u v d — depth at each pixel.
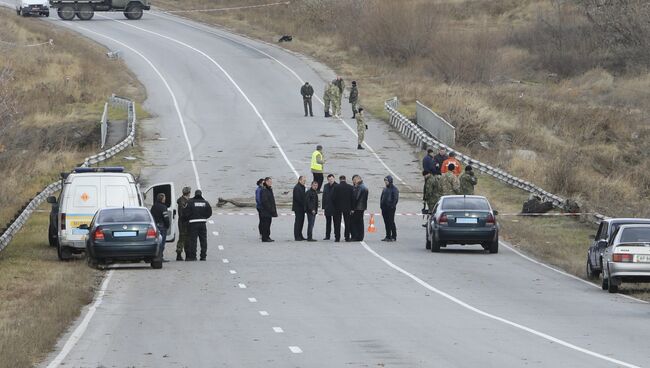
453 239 99.56
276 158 172.00
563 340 55.22
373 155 176.38
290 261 94.31
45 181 151.00
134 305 69.12
